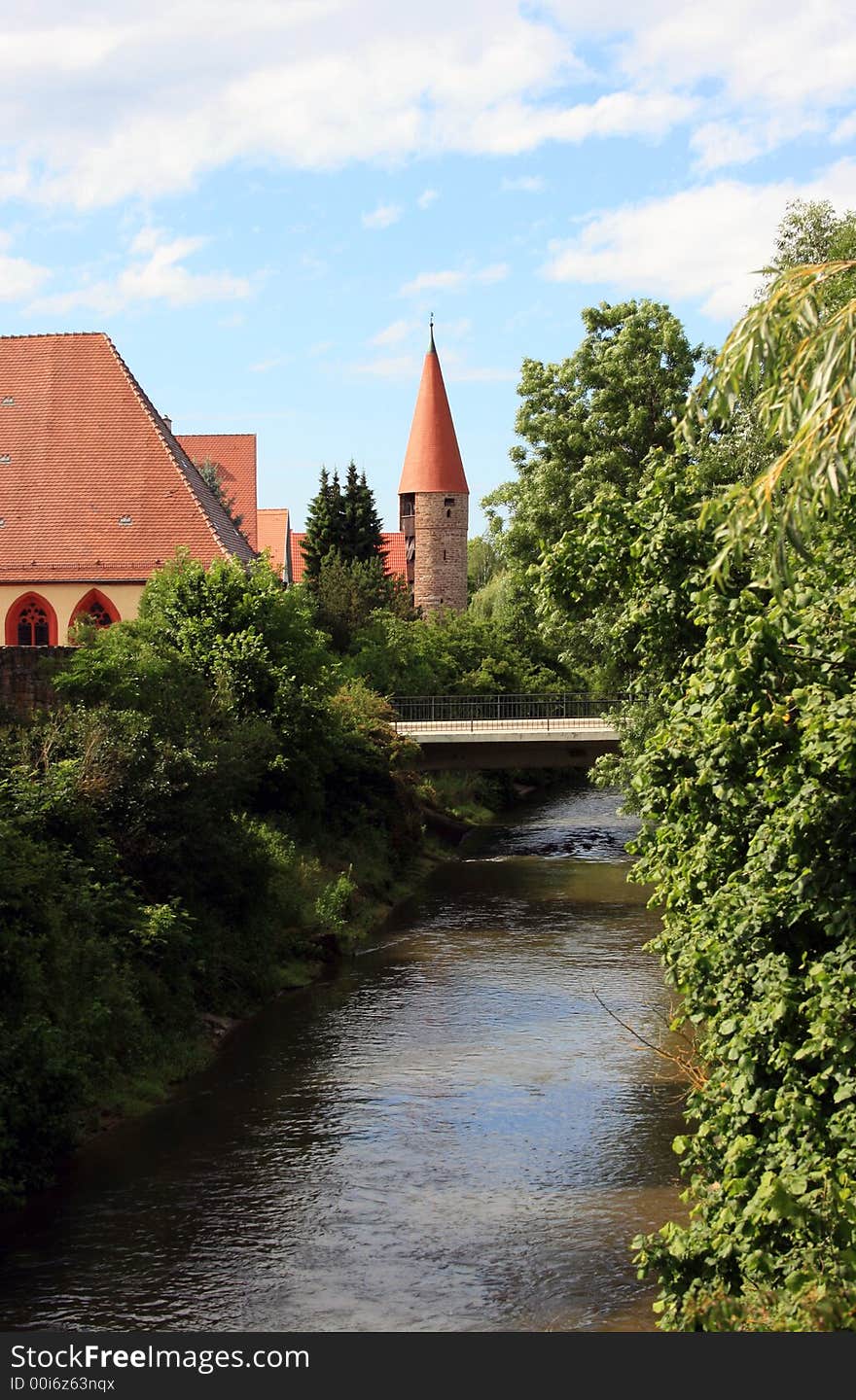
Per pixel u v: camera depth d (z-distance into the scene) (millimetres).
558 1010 23359
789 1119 8977
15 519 46906
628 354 43125
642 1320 12203
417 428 89875
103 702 25156
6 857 18547
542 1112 18062
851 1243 8328
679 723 11641
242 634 33062
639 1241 10070
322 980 26062
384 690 55625
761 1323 8812
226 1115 18203
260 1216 14797
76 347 50562
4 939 17531
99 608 45875
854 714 9266
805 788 9586
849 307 7973
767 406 8852
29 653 24531
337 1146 16922
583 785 68562
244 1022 23062
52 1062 16453
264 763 30641
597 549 14906
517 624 68562
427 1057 20703
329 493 73812
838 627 10711
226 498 73812
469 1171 16062
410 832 39906
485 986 25250
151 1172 16141
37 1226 14602
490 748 46094
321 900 29484
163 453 48156
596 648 33656
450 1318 12305
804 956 9875
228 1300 12758
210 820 25125
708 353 43719
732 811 11266
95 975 19562
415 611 70125
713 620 11547
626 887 36625
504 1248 13891
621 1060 20344
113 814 23156
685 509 14461
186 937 22328
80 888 20688
